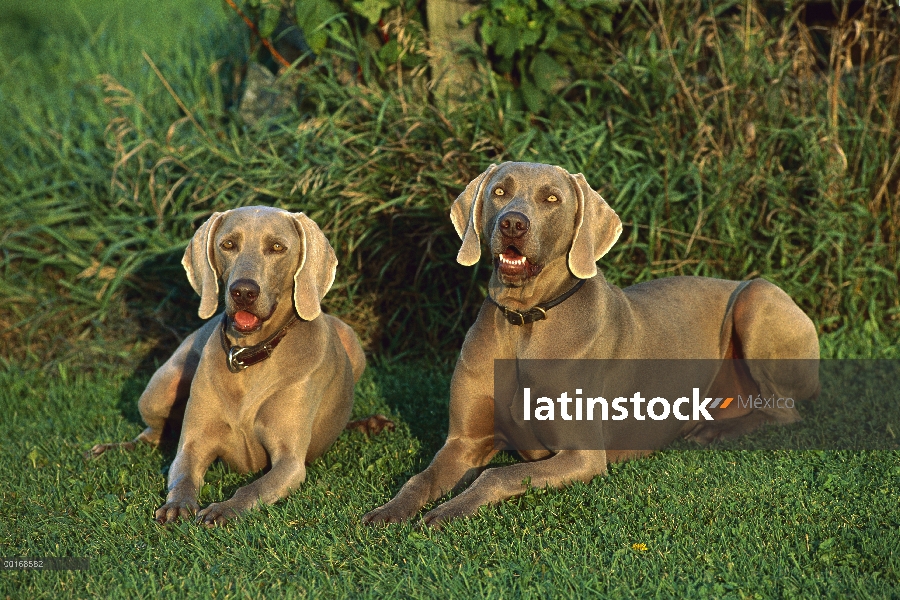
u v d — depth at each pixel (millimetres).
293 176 7039
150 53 10203
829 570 3520
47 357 7270
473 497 4148
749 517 4047
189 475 4531
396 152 7027
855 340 6770
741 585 3432
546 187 4461
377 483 4648
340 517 4109
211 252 4621
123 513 4266
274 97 8195
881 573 3490
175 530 4043
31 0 14242
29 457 5172
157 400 5250
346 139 7098
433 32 7613
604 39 7875
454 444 4723
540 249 4414
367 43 7684
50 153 8625
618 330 4828
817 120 7133
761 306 5461
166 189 7598
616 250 6891
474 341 4746
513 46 7312
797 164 7375
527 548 3756
